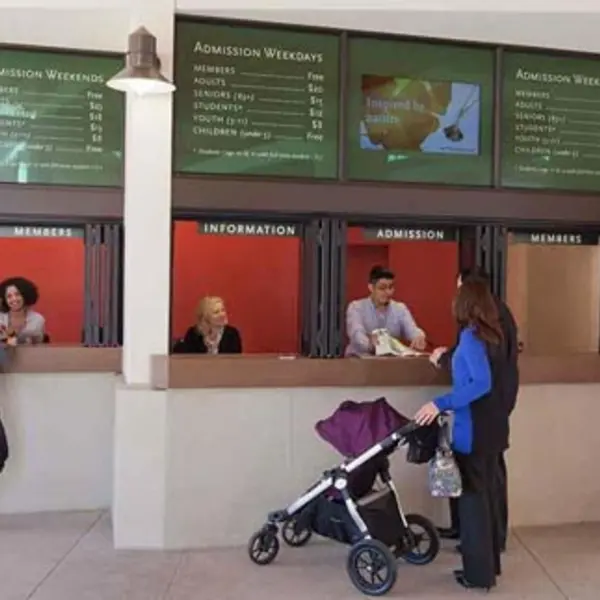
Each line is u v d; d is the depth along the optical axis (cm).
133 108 434
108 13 438
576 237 516
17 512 501
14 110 491
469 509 384
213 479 441
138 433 434
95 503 511
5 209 489
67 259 639
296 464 450
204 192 447
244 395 443
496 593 382
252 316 718
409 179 477
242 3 434
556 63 497
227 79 451
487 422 382
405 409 463
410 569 410
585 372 490
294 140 460
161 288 439
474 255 488
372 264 729
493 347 383
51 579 391
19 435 499
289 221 470
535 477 485
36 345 515
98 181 502
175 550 435
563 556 433
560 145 499
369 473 394
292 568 410
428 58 478
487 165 488
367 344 488
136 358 439
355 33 466
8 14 437
